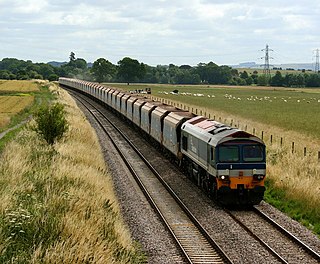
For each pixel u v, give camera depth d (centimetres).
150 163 5262
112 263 2072
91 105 13500
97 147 5809
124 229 2695
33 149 4553
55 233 2181
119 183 4178
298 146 5956
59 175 3378
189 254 2545
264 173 3519
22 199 2619
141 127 7206
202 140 3850
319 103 15800
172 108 6150
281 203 3553
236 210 3478
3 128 7306
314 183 3712
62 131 5222
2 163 3709
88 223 2428
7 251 1953
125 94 9688
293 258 2508
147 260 2445
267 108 13262
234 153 3488
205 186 3916
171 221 3158
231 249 2636
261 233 2909
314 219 3133
